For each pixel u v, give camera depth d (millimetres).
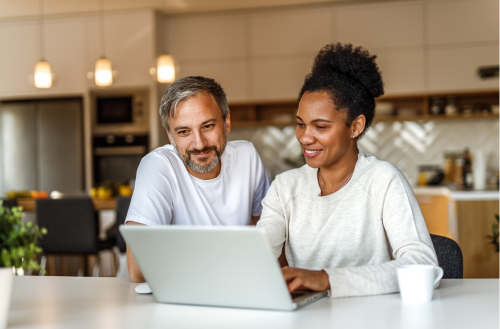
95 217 3564
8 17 5195
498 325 811
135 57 5012
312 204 1328
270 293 909
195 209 1565
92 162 5105
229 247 886
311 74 1249
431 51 4785
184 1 4801
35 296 1095
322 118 1188
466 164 4422
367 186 1266
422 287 949
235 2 4867
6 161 5227
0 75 5238
